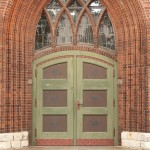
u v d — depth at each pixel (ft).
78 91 48.06
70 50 48.26
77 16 48.39
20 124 46.34
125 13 46.68
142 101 45.44
